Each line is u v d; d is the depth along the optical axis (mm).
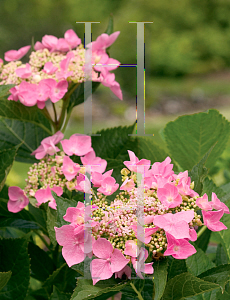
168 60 11898
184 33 12477
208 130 1132
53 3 9234
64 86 980
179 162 1229
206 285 616
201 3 12523
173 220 594
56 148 956
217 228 623
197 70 12367
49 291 1061
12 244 871
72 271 1027
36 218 1217
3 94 888
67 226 605
